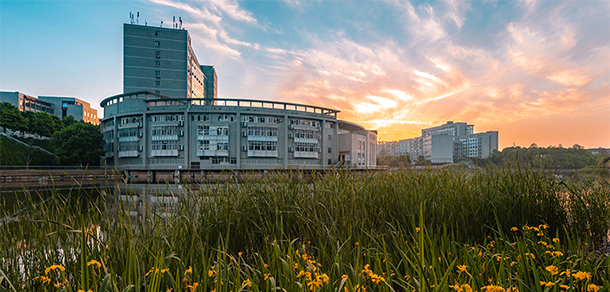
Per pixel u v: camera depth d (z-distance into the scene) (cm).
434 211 279
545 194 332
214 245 245
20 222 183
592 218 314
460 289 128
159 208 244
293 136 4256
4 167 2781
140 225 206
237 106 4100
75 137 3797
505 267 179
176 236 224
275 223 273
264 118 4194
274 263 171
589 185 375
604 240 312
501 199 309
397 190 328
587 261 164
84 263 134
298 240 262
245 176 358
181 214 247
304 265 168
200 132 3922
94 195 196
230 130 4009
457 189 331
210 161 3919
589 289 122
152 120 3991
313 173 373
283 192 315
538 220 303
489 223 286
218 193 312
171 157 3934
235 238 265
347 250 195
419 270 146
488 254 185
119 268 179
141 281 158
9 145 4484
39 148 4922
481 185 344
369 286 148
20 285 161
